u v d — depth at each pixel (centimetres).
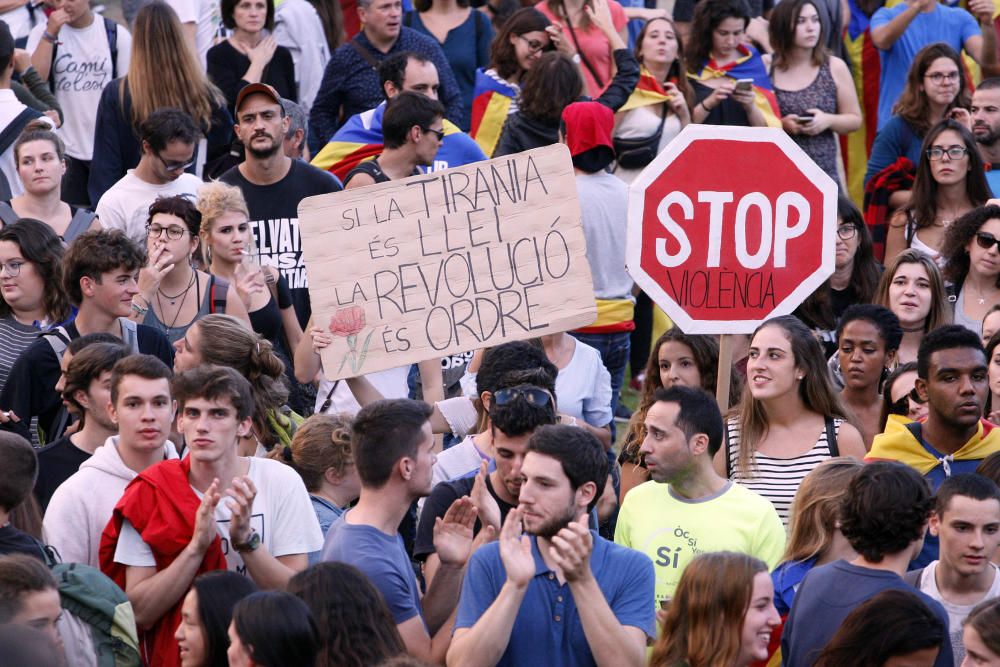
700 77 3453
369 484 1623
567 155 2036
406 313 2030
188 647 1494
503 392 1769
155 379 1770
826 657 1424
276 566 1669
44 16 3638
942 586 1691
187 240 2392
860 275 2808
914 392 2097
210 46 3600
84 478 1769
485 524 1717
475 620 1531
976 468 1964
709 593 1492
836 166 3606
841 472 1764
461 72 3653
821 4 3650
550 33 3297
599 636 1462
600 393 2402
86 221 2720
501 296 2033
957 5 4175
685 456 1769
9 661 1027
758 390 1986
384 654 1426
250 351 2045
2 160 2967
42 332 2148
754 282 2009
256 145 2711
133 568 1678
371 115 3192
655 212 1992
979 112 3209
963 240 2662
